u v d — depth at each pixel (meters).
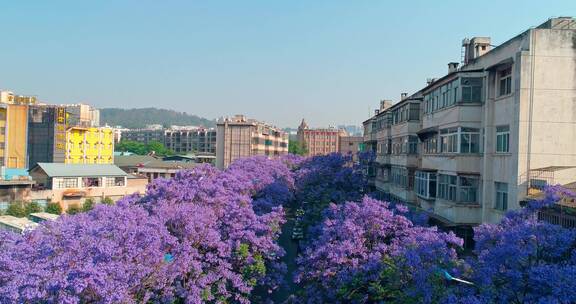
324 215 25.89
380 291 15.98
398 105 36.31
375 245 18.91
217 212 24.31
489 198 21.50
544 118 18.88
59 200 55.56
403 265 15.24
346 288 17.08
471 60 24.84
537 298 10.91
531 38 18.95
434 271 13.52
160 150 151.00
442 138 24.86
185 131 169.25
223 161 97.06
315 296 18.17
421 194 27.80
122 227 17.05
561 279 10.41
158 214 21.45
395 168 36.25
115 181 63.19
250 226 23.70
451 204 22.56
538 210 15.93
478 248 15.38
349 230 18.91
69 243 16.16
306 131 168.88
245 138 96.56
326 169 42.06
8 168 66.31
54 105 87.62
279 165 54.41
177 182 30.02
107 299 13.59
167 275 17.62
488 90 21.52
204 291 19.31
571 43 18.88
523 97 18.94
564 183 18.56
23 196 52.66
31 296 13.13
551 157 18.84
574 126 18.88
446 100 24.59
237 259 22.25
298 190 42.03
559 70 18.91
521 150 18.92
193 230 20.72
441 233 17.61
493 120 21.41
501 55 21.19
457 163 22.52
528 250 12.22
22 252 16.38
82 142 88.38
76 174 59.16
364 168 43.44
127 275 14.98
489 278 11.94
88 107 118.25
